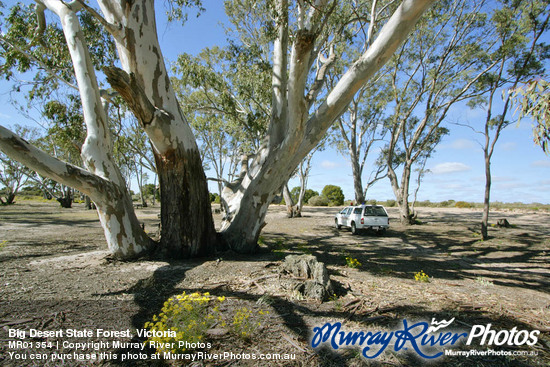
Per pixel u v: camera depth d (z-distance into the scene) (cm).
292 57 507
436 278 658
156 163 724
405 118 1867
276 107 797
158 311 409
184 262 698
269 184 793
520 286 618
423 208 3841
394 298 489
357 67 576
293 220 2322
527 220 2170
